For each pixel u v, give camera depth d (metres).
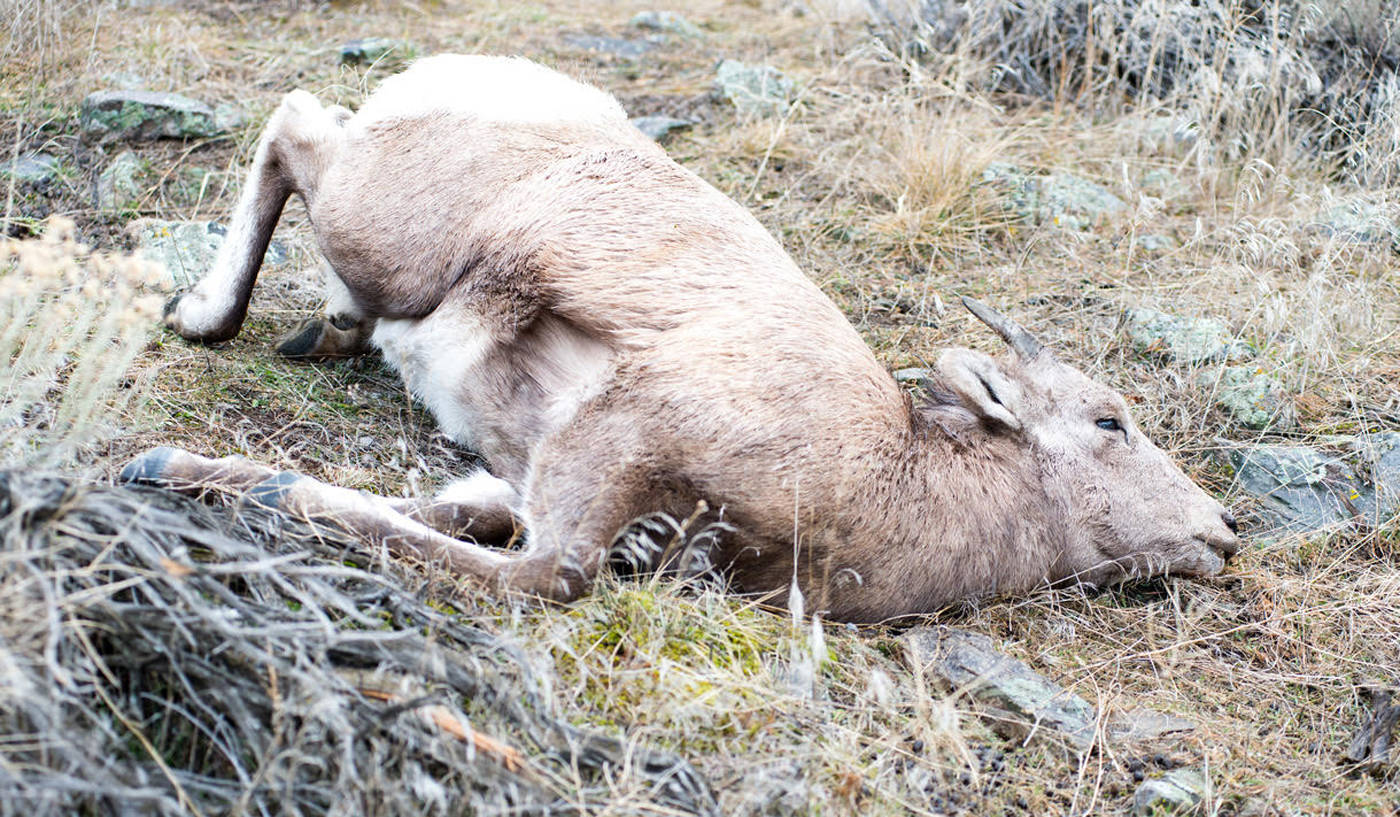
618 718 3.27
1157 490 4.22
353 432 4.33
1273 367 5.47
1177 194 6.92
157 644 2.75
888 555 3.82
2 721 2.57
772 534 3.69
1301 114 7.36
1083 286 6.12
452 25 8.34
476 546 3.64
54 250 3.38
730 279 3.95
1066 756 3.56
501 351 4.06
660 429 3.63
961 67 7.48
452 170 4.30
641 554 3.63
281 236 5.68
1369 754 3.69
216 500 3.56
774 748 3.28
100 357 3.82
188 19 7.78
